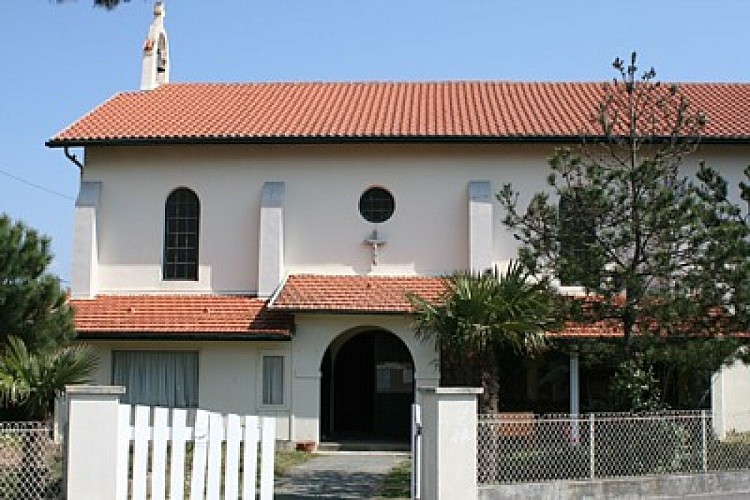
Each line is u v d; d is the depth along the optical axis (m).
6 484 12.13
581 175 19.55
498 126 27.08
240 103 30.14
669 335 18.44
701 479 16.41
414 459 14.66
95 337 24.86
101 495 11.95
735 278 17.62
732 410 25.31
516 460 15.18
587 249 18.69
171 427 12.60
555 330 19.94
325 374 27.53
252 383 25.02
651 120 22.33
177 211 27.66
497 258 26.61
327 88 32.06
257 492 14.04
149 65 32.16
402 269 26.94
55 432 15.26
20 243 17.16
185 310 26.03
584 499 15.28
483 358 20.02
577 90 31.09
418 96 30.89
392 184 27.16
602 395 25.20
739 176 26.62
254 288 27.02
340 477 18.81
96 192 27.41
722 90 31.33
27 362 14.93
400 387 26.88
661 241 18.27
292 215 27.25
